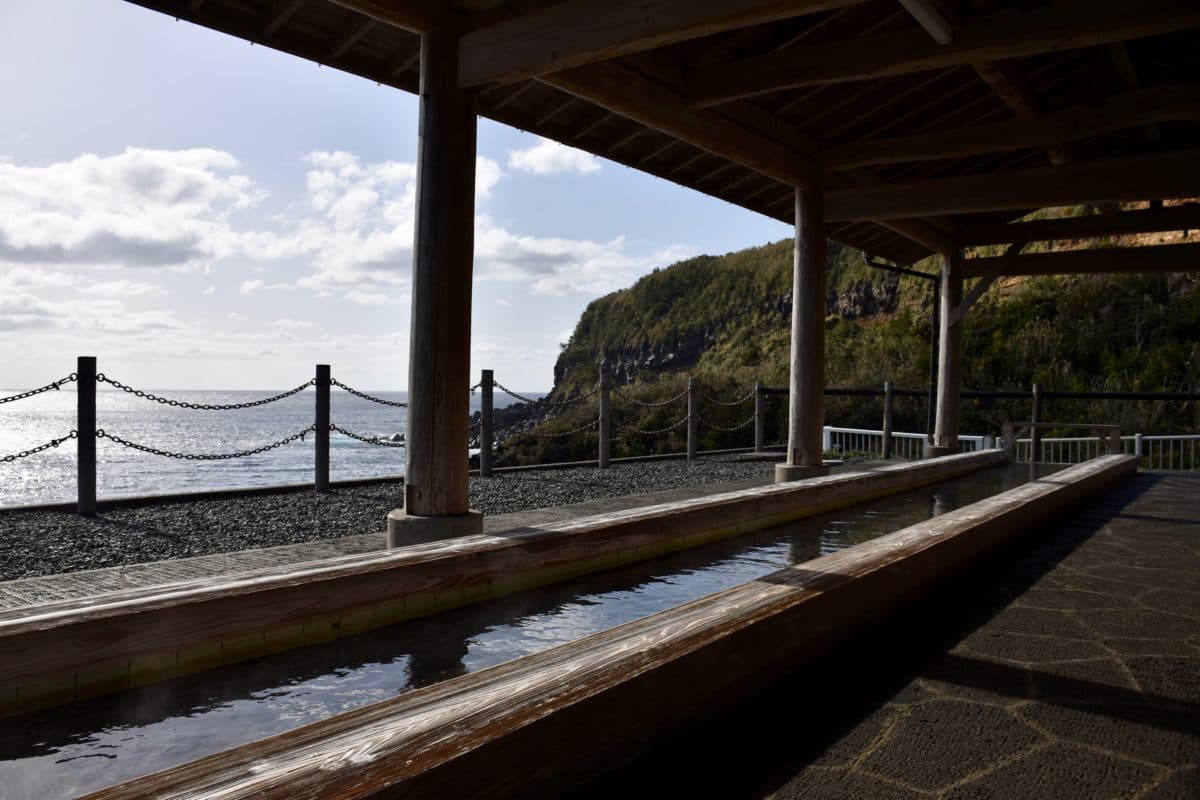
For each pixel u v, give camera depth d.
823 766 1.92
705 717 2.13
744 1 4.19
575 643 2.15
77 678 2.41
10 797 1.88
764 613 2.43
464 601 3.54
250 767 1.36
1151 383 17.39
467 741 1.48
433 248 4.69
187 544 4.81
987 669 2.64
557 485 8.15
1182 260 10.35
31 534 5.04
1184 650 2.85
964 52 5.32
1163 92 6.38
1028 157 10.12
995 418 17.58
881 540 3.67
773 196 9.84
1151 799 1.77
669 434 16.06
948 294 11.71
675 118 6.51
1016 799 1.76
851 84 7.39
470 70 4.77
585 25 4.54
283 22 4.98
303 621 2.96
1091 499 7.12
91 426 5.84
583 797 1.74
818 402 8.31
